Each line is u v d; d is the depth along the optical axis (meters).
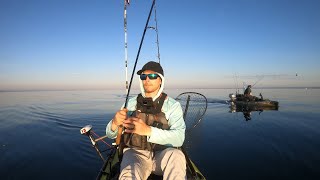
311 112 19.25
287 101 32.81
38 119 16.67
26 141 10.73
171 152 3.14
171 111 3.56
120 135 3.31
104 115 18.31
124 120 3.14
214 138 10.77
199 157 8.18
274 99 37.81
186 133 4.84
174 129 3.36
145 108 3.57
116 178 3.39
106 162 4.10
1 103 31.14
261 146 9.55
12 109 23.19
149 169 3.40
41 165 7.89
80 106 26.45
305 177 6.64
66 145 9.95
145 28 3.90
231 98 24.62
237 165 7.53
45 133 12.26
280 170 7.17
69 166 7.80
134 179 2.93
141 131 3.09
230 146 9.52
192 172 3.66
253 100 22.64
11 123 15.16
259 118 16.30
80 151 9.17
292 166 7.45
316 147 9.33
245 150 9.03
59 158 8.49
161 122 3.49
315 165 7.49
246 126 13.54
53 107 25.19
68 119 16.44
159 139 3.18
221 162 7.77
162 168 3.13
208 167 7.38
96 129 13.02
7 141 10.77
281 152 8.77
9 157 8.63
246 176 6.75
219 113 18.86
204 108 5.10
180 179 2.88
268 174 6.89
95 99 41.91
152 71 3.55
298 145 9.64
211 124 14.20
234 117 16.80
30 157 8.63
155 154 3.48
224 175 6.83
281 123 14.39
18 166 7.82
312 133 11.63
